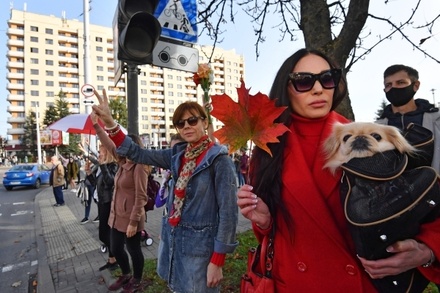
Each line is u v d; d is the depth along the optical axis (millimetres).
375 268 917
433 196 908
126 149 2527
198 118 2262
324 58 1325
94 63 88125
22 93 80750
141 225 3504
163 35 3598
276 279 1269
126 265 3707
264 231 1318
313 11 3119
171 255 2180
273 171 1241
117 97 43625
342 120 1326
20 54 80625
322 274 1125
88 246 6004
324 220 1122
